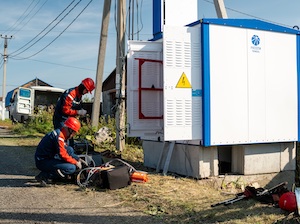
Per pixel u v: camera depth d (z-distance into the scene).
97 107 13.16
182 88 7.14
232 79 7.48
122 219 5.10
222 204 5.71
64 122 7.21
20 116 24.58
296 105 8.19
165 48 7.04
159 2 8.48
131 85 7.71
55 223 4.90
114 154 9.93
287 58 8.09
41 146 6.80
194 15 8.78
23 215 5.19
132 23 10.59
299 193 5.15
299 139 8.22
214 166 7.55
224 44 7.41
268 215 5.13
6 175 7.78
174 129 7.09
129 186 6.79
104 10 12.61
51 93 25.92
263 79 7.81
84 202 5.85
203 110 7.23
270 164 8.14
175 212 5.40
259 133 7.75
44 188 6.71
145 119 7.76
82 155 7.46
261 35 7.80
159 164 8.43
